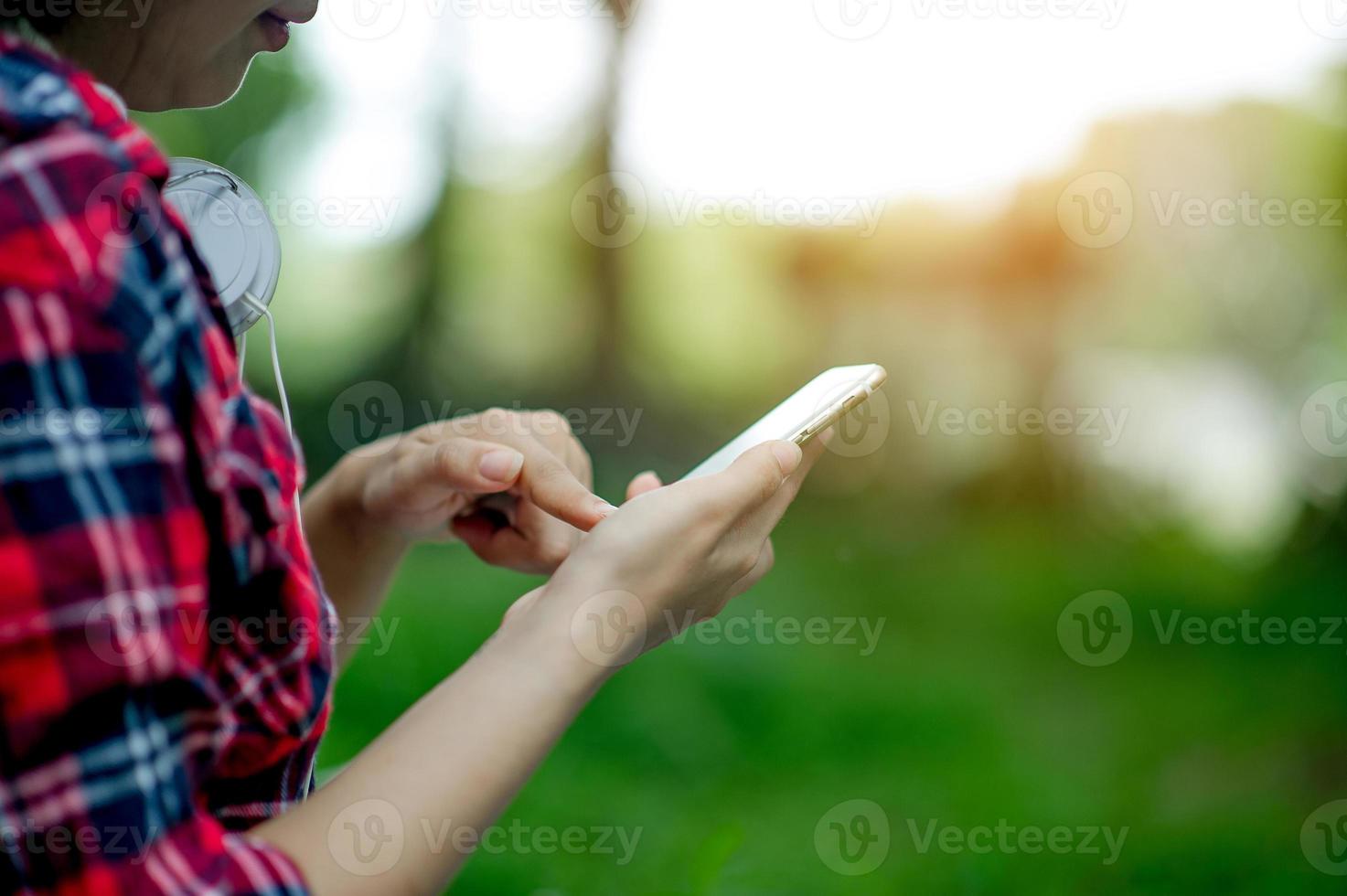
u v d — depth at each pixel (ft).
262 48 4.75
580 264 58.90
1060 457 52.65
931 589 41.09
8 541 3.09
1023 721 26.84
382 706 21.59
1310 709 26.55
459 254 59.36
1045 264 52.44
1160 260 47.34
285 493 4.52
